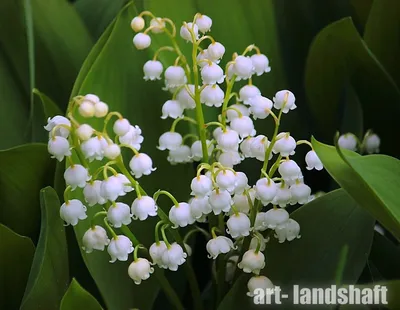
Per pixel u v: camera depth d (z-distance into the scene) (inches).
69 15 20.6
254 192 17.3
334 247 17.6
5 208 19.1
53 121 16.8
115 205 16.8
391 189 16.0
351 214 17.6
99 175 18.1
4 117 20.2
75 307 16.6
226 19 20.0
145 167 17.0
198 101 17.5
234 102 20.0
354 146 19.5
